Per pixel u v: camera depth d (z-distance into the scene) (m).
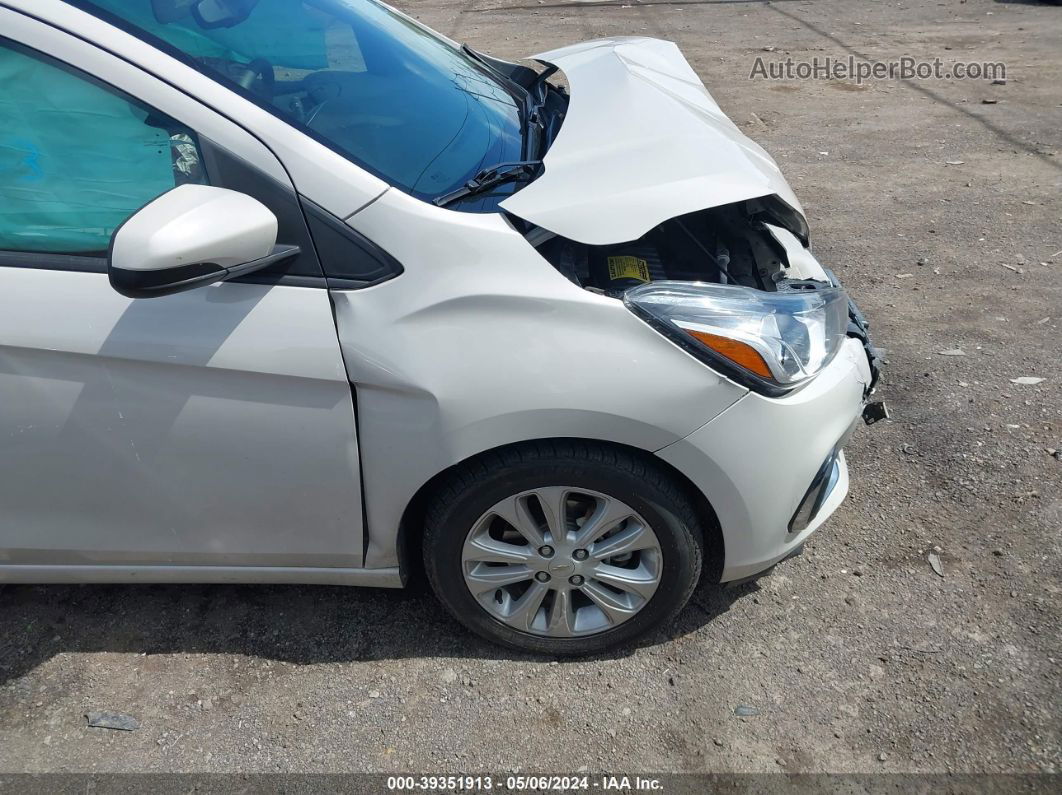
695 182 1.96
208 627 2.40
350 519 2.05
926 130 6.35
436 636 2.36
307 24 2.24
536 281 1.84
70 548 2.13
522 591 2.27
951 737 2.02
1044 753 1.97
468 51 2.95
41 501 2.04
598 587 2.16
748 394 1.89
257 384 1.87
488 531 2.13
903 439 3.04
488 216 1.89
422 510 2.15
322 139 1.90
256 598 2.49
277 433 1.92
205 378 1.86
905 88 7.46
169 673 2.27
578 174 1.97
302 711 2.16
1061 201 4.97
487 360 1.83
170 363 1.84
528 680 2.23
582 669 2.25
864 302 3.97
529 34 10.08
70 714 2.17
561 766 2.02
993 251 4.41
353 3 2.59
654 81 2.57
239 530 2.09
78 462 1.97
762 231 2.40
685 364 1.86
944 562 2.51
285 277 1.83
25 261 1.84
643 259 2.16
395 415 1.88
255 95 1.91
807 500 2.07
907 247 4.50
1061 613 2.32
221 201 1.68
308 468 1.96
